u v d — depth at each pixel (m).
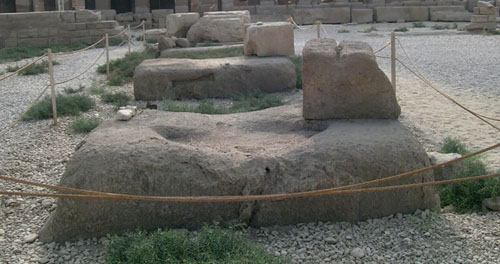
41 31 21.61
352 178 5.64
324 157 5.72
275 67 12.23
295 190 5.56
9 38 21.30
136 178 5.55
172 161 5.63
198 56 15.62
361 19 28.08
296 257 5.02
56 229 5.55
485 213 5.88
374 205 5.73
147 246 4.84
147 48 17.75
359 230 5.53
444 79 13.17
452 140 8.09
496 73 13.69
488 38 21.16
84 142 6.17
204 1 28.83
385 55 17.25
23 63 17.38
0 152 8.55
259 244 5.26
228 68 12.11
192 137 6.68
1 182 7.30
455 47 18.72
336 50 6.87
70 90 12.63
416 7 28.19
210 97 12.14
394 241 5.27
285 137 6.57
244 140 6.52
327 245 5.25
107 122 6.97
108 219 5.53
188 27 19.38
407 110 10.35
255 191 5.54
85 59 17.89
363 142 5.88
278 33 13.20
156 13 28.02
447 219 5.69
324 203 5.65
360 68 6.57
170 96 11.99
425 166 5.88
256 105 10.94
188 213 5.54
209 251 4.83
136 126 6.71
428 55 17.02
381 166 5.72
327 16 28.17
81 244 5.46
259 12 28.61
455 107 10.47
